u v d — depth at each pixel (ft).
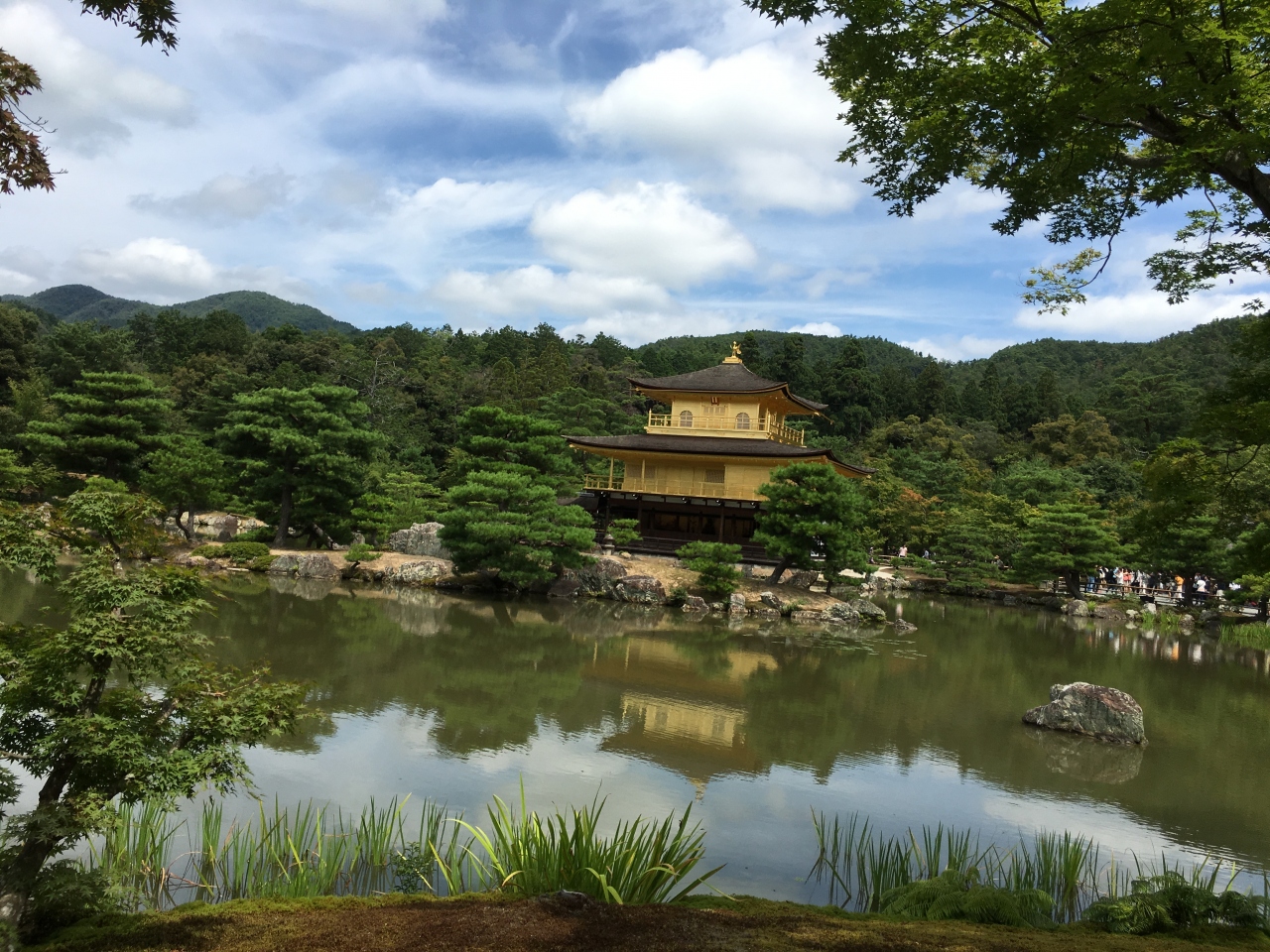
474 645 100.68
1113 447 390.01
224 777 27.20
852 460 331.77
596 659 97.04
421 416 326.03
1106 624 172.45
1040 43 34.73
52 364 260.42
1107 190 40.22
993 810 54.39
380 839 39.14
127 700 27.45
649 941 24.94
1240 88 29.09
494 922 26.37
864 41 34.78
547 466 174.40
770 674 95.30
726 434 193.57
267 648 89.76
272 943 24.29
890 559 266.57
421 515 189.37
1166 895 33.06
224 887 35.68
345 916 27.32
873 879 38.83
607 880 31.76
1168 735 79.56
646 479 192.34
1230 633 158.40
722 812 49.78
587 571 153.48
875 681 95.30
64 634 25.30
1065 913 38.58
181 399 291.58
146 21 29.71
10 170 29.63
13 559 25.72
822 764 62.39
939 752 68.13
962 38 34.68
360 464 175.42
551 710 72.49
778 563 175.01
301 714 29.63
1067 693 78.48
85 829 24.89
